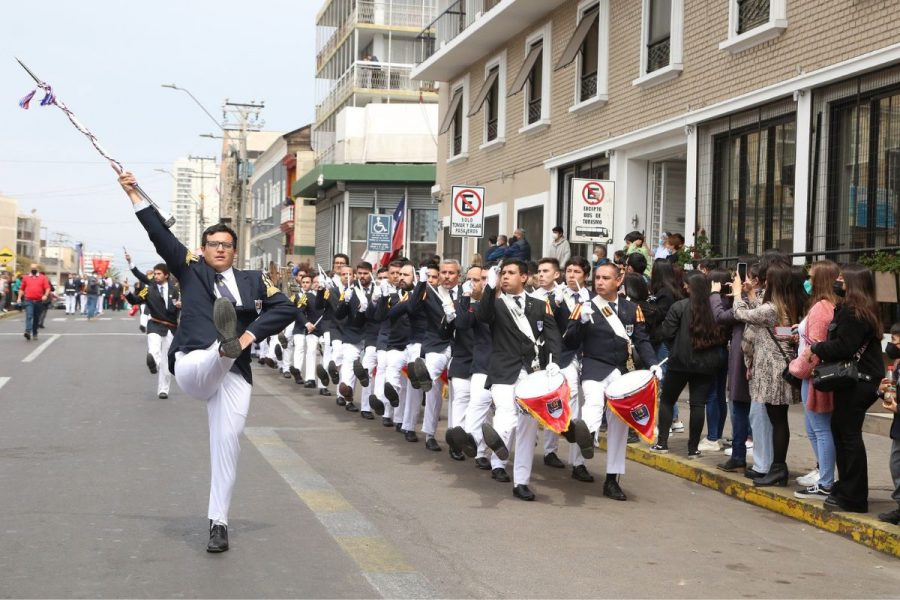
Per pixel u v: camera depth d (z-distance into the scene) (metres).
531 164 23.70
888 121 12.73
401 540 7.07
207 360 6.42
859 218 13.19
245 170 45.53
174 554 6.49
